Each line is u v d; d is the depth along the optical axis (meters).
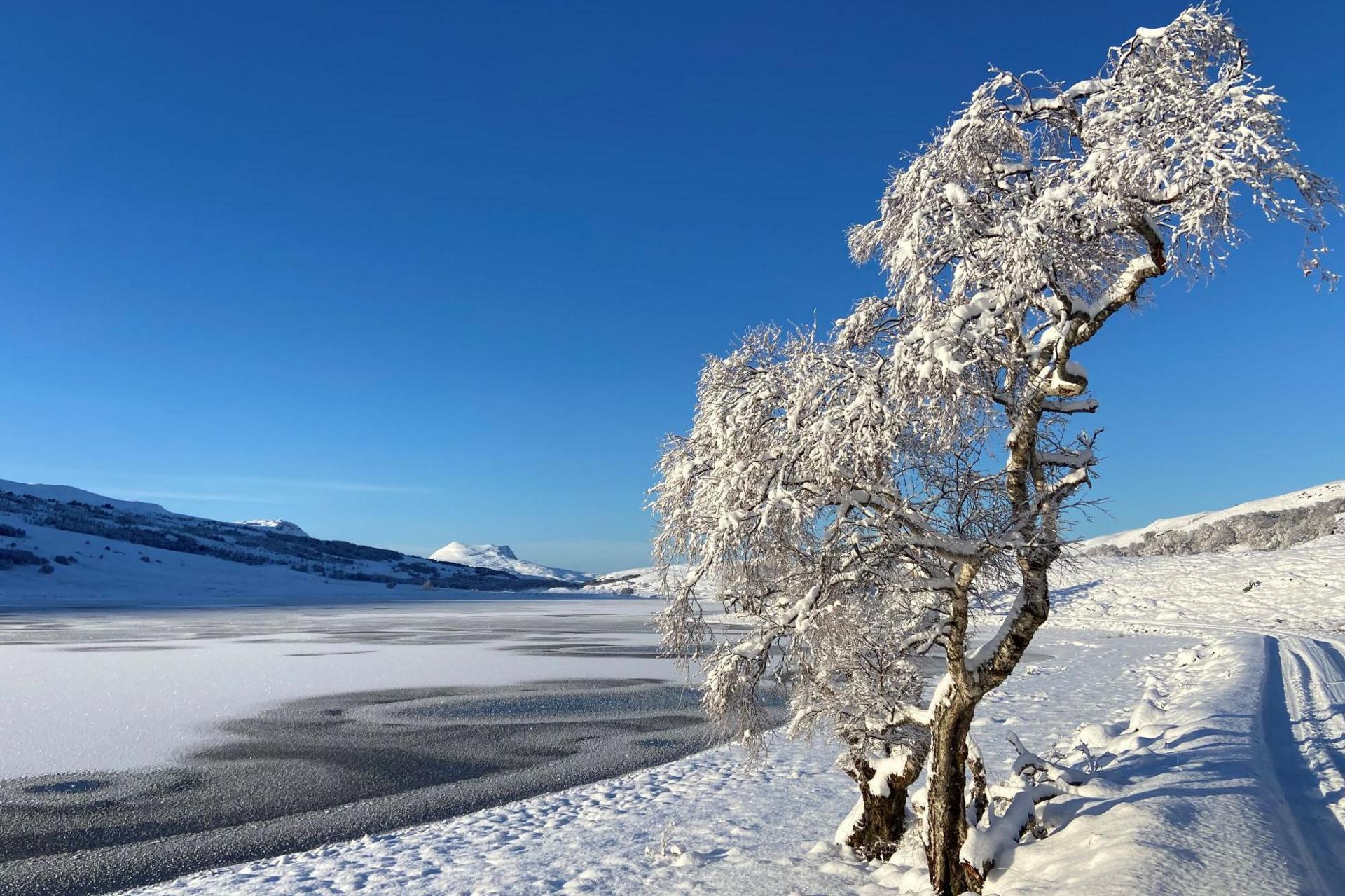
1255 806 7.76
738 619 8.14
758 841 9.67
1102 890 5.68
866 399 5.35
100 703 22.97
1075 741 13.98
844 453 5.66
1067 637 38.47
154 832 11.31
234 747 17.12
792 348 6.96
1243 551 70.00
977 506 6.40
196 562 138.50
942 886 6.75
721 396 7.23
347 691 25.61
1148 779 9.10
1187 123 5.13
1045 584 6.13
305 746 17.27
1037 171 6.01
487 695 24.67
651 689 25.98
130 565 124.12
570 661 33.97
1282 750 11.20
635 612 80.38
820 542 6.58
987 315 5.21
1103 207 5.14
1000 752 13.87
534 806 12.20
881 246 7.12
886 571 6.58
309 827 11.48
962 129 6.02
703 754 15.80
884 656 7.93
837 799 11.78
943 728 6.75
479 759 15.98
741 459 6.54
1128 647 33.12
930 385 5.10
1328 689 17.25
